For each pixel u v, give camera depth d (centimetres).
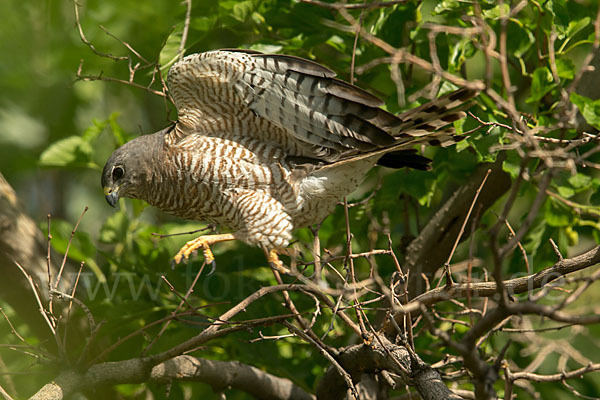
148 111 1444
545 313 561
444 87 958
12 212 1003
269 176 897
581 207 901
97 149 1434
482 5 931
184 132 918
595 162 1016
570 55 1202
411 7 981
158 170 934
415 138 873
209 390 1102
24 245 1000
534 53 1027
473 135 916
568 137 927
